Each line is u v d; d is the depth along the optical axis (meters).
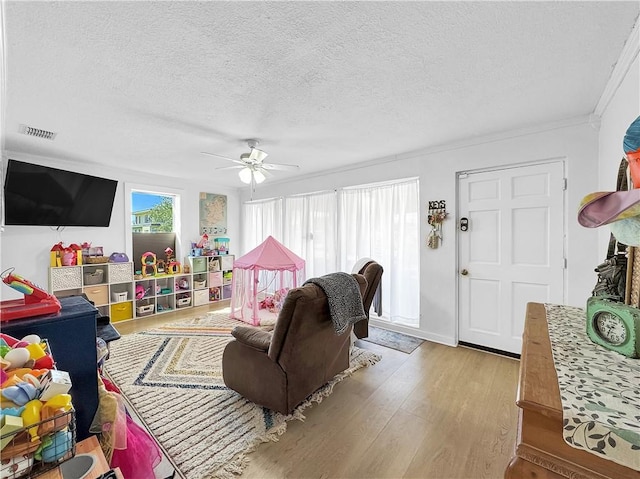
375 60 1.63
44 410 0.76
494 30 1.39
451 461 1.58
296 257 4.09
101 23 1.31
